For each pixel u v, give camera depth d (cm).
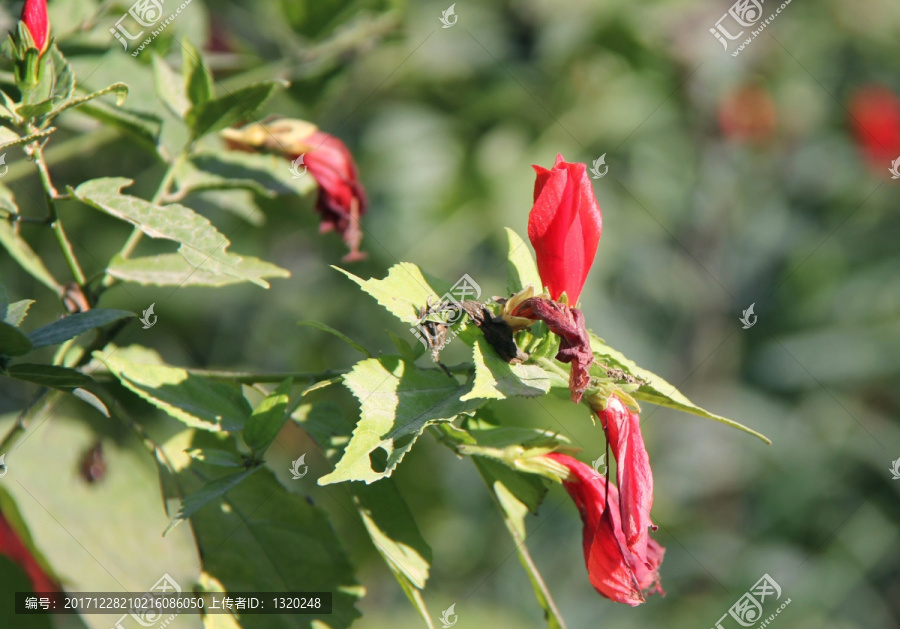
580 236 167
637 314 435
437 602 360
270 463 325
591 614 404
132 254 339
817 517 425
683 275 442
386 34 315
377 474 150
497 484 196
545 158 383
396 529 183
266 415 172
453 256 386
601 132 391
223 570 193
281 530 198
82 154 264
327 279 387
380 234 382
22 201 312
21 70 170
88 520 210
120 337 225
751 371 452
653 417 430
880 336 446
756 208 460
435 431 178
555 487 371
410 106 394
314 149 254
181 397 181
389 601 367
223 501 198
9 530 223
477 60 382
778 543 418
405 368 166
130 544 211
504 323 162
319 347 383
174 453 200
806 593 407
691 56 397
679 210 433
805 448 434
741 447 438
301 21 304
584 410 332
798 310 454
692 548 412
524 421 324
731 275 456
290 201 356
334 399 333
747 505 433
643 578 162
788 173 466
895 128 458
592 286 401
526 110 387
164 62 224
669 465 428
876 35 458
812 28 447
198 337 379
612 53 384
